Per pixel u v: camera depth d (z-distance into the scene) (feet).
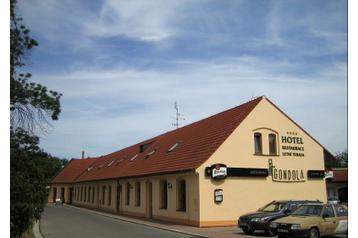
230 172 83.61
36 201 45.78
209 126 100.83
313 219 55.26
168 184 94.58
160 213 98.32
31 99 48.06
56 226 83.76
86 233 70.38
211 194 81.46
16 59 45.75
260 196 86.58
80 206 190.08
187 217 84.58
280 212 65.82
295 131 94.07
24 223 45.03
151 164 109.91
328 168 97.40
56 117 49.65
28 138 46.96
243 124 87.81
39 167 46.93
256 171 86.63
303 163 93.61
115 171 145.79
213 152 83.15
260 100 91.30
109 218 108.47
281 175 90.38
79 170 230.48
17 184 42.91
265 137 90.17
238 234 66.44
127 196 127.34
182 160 92.12
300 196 91.76
